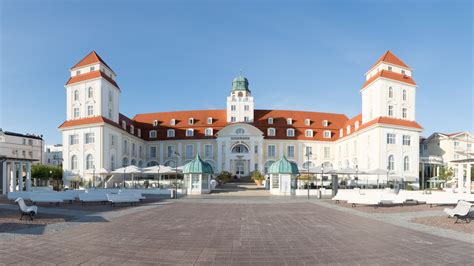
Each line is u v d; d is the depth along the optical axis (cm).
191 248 1009
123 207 2219
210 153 6731
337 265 840
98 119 5066
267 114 7194
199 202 2653
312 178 4838
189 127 6881
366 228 1373
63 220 1548
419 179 5650
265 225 1449
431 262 863
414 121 5394
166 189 3784
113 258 890
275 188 3819
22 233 1214
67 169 5194
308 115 7269
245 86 7238
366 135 5353
